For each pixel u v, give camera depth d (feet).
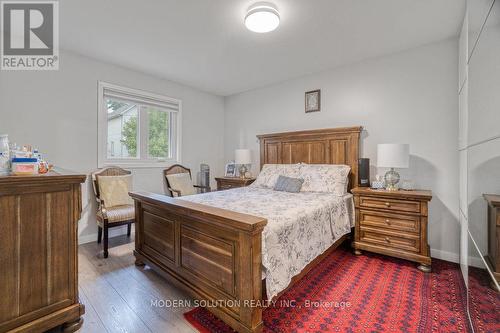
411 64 9.11
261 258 4.83
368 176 9.72
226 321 4.98
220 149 15.47
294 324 5.18
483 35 4.82
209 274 5.51
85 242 9.92
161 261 6.95
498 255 4.12
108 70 10.44
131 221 9.23
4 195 4.24
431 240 8.77
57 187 4.85
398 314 5.51
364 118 10.22
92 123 10.05
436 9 6.68
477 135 5.18
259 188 11.19
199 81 12.78
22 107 8.44
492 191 4.41
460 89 7.82
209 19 7.18
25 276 4.46
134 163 11.53
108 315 5.48
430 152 8.77
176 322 5.27
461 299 6.08
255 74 11.77
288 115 12.61
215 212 5.33
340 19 7.15
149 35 8.13
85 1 6.36
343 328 5.06
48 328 4.65
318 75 11.51
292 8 6.60
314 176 10.14
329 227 7.66
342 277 7.22
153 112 12.44
